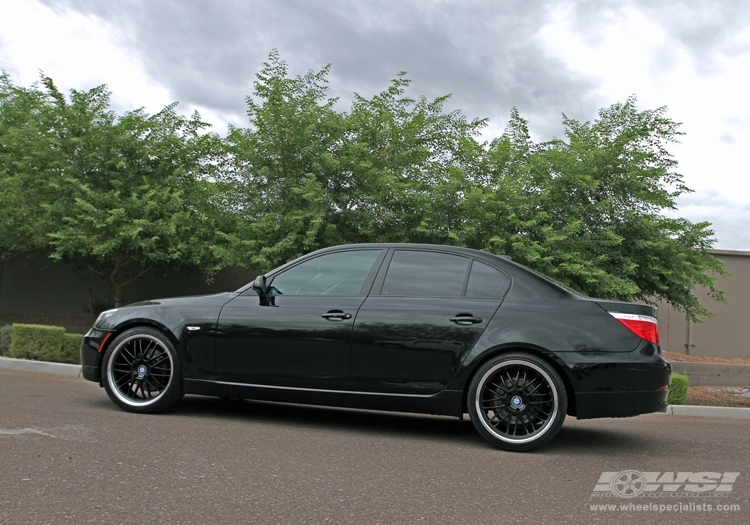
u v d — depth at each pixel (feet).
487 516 11.09
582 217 36.22
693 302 38.22
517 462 15.19
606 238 35.24
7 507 10.32
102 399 20.84
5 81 47.62
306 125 36.47
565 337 16.26
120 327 18.98
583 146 37.32
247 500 11.23
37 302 54.24
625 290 33.19
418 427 19.29
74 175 39.40
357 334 17.19
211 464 13.39
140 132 41.78
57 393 21.84
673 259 36.47
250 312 18.16
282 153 36.68
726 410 27.68
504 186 33.96
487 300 17.13
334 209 36.40
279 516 10.52
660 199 36.11
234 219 38.68
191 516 10.31
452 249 18.21
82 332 47.96
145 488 11.58
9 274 54.75
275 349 17.72
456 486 12.82
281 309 18.01
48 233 38.17
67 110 39.83
